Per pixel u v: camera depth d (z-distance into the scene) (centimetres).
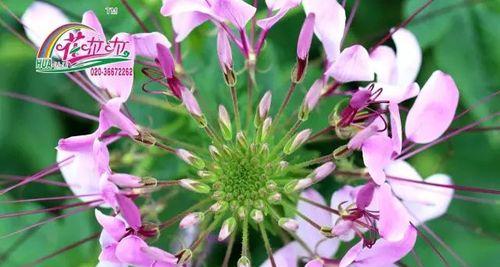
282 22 46
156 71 39
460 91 45
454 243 45
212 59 42
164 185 38
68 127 47
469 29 45
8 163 46
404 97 38
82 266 44
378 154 37
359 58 37
